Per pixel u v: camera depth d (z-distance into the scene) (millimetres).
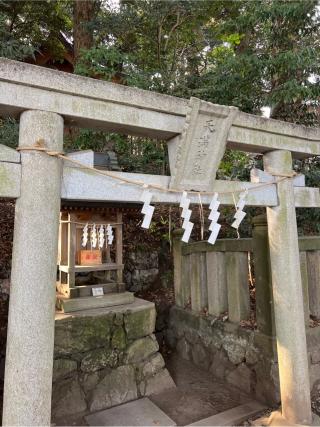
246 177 4227
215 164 2061
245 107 4266
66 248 3264
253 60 3793
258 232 2840
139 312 3105
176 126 1978
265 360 2705
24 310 1491
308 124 4125
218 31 5047
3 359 3143
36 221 1526
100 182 1771
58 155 1591
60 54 8117
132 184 1868
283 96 3709
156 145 4730
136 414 2611
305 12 3629
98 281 3582
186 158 1935
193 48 5246
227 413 2566
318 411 2537
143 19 4859
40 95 1599
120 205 3168
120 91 1781
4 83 1516
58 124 1648
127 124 1824
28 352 1479
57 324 2705
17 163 1555
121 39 5363
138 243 4914
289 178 2479
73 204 2898
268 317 2715
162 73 4422
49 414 1532
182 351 3844
